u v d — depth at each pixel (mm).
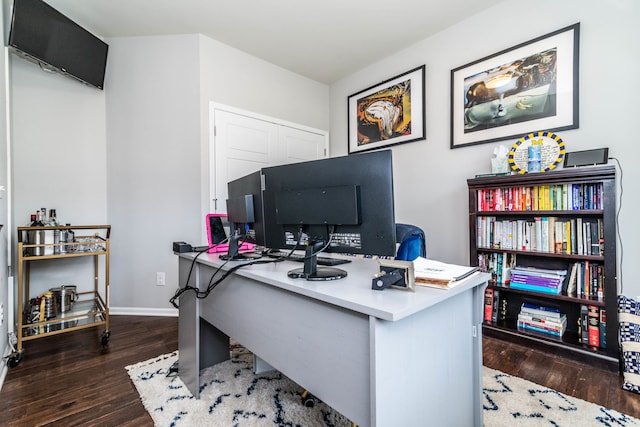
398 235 1580
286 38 2951
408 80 3088
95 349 2111
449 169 2779
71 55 2500
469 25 2639
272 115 3436
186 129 2871
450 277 952
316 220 1058
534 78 2271
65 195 2719
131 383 1675
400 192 3164
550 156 2109
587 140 2039
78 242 2232
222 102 3029
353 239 1001
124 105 2908
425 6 2490
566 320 2121
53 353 2047
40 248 2158
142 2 2428
